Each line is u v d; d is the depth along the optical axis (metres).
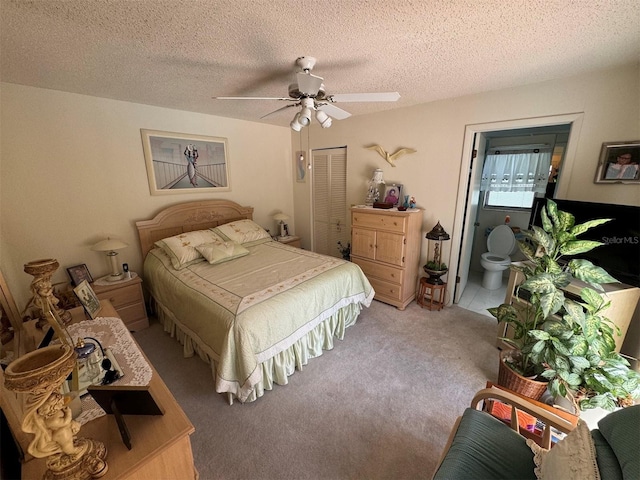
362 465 1.45
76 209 2.59
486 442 1.12
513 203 3.83
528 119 2.34
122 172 2.81
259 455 1.51
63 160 2.46
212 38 1.48
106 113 2.64
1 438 0.87
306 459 1.48
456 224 2.98
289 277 2.40
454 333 2.67
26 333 1.51
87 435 0.90
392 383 2.03
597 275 1.47
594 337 1.47
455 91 2.51
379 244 3.15
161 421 0.94
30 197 2.34
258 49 1.62
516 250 3.76
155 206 3.10
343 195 3.95
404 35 1.47
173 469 0.93
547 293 1.55
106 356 1.26
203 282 2.32
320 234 4.40
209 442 1.59
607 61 1.82
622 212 1.72
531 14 1.27
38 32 1.40
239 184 3.85
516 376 1.73
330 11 1.24
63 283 2.49
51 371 0.63
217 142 3.51
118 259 2.90
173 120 3.09
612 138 1.98
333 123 3.78
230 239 3.30
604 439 0.88
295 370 2.19
